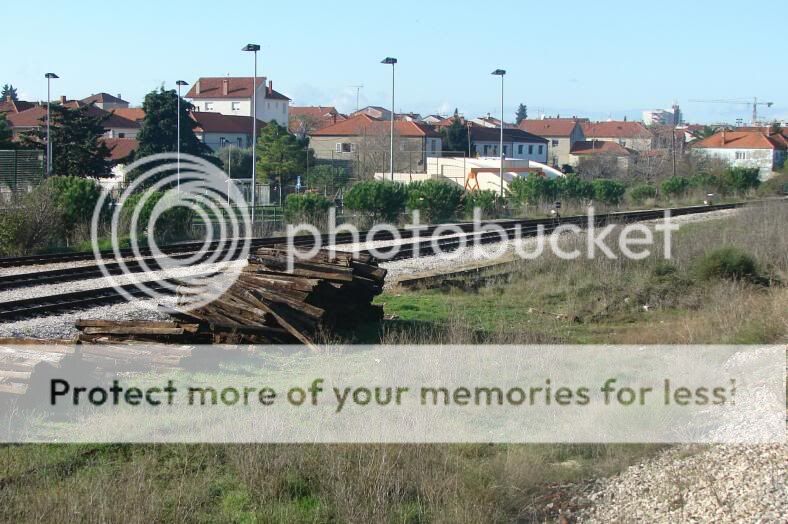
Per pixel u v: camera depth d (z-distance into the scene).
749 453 9.55
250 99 108.06
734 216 40.59
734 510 8.11
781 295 18.20
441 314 18.73
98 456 9.66
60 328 15.23
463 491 8.91
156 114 57.94
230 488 9.04
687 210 47.88
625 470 9.69
